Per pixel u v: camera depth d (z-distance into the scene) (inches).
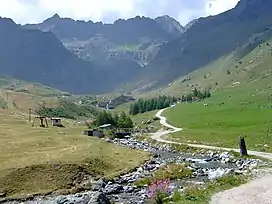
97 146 3836.1
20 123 7071.9
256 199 1749.5
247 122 6082.7
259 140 4229.8
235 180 2191.2
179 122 7672.2
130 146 5172.2
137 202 2130.9
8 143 3843.5
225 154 3818.9
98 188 2541.8
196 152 4286.4
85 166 2940.5
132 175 2962.6
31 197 2437.3
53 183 2655.0
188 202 1696.6
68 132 6323.8
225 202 1704.0
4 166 2817.4
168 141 5201.8
